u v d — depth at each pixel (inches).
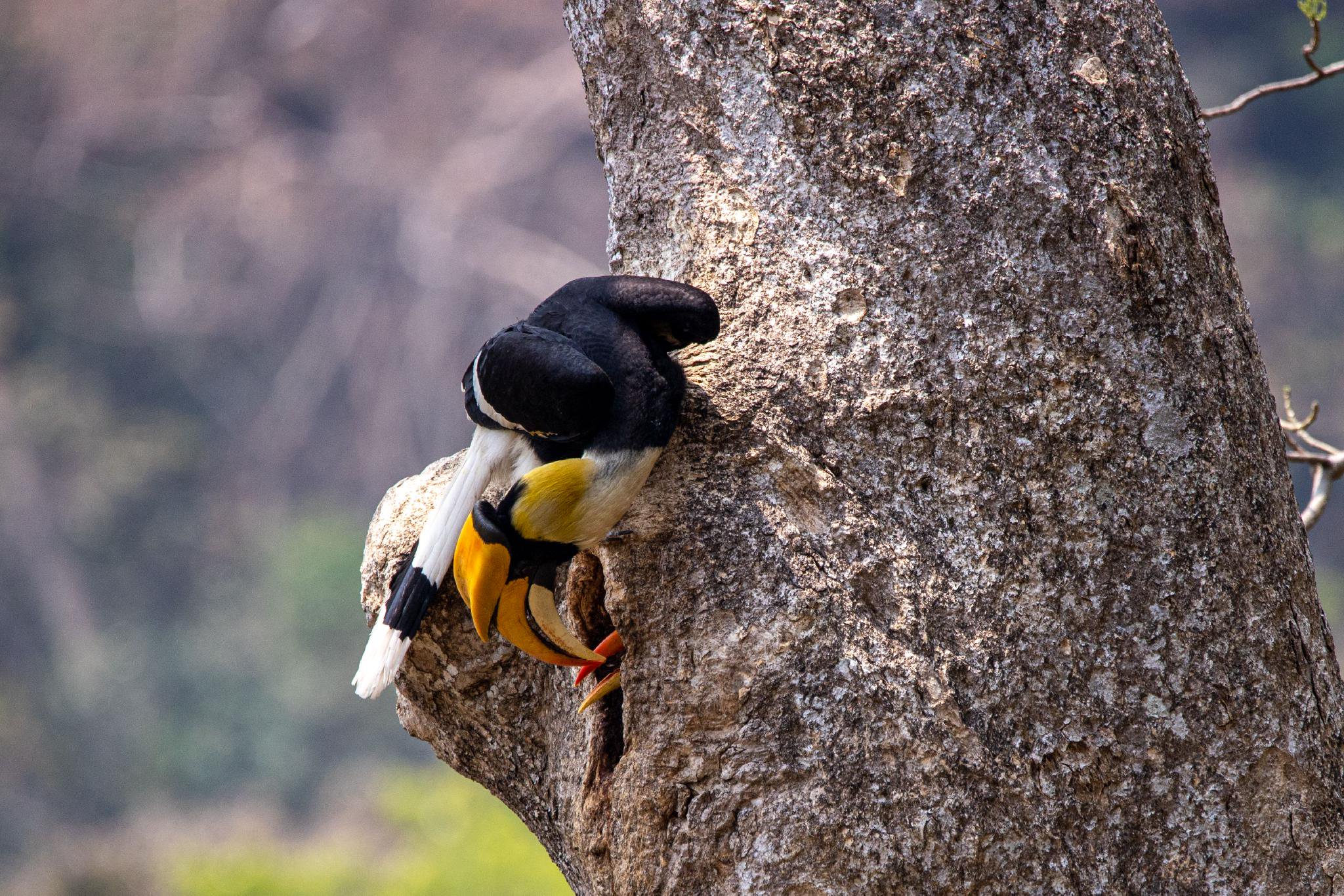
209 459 3496.6
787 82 304.2
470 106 3718.0
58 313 3577.8
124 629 3211.1
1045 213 289.7
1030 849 271.1
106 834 2829.7
